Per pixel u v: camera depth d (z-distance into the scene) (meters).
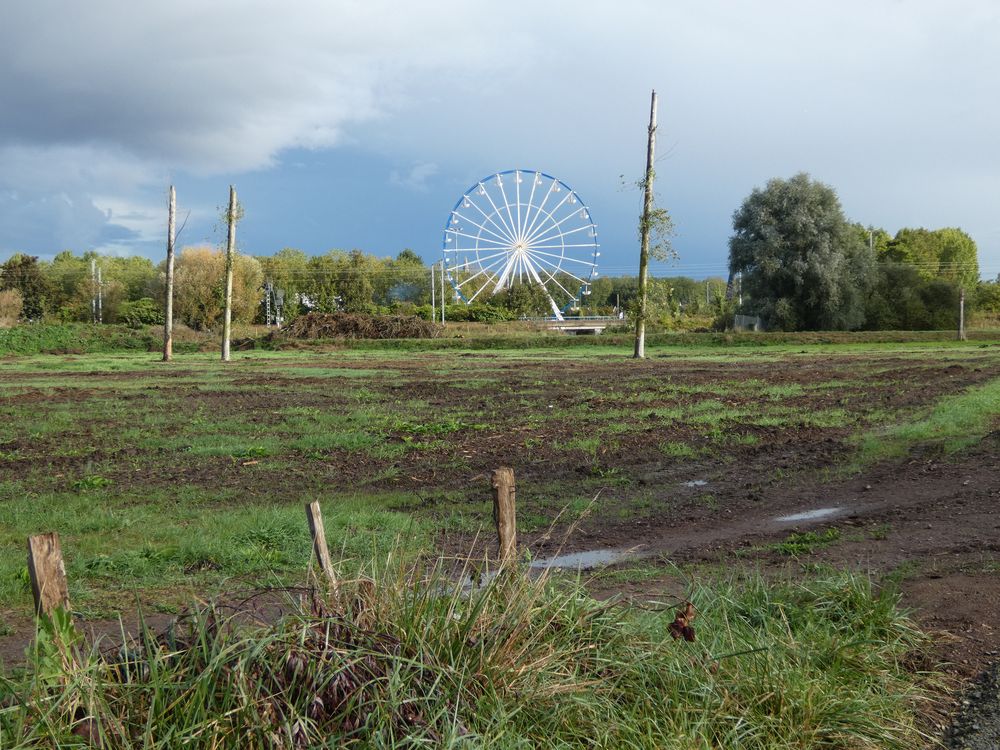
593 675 4.30
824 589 5.79
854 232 67.19
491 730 3.61
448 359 42.09
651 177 38.91
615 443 14.69
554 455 13.68
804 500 10.27
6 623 5.98
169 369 34.38
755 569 7.03
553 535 8.77
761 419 17.42
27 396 22.86
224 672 3.55
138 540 8.33
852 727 4.14
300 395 23.06
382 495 10.70
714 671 4.47
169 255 40.94
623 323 73.88
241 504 10.21
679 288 139.12
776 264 63.69
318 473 12.30
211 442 14.91
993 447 12.60
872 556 7.24
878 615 5.28
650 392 23.17
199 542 7.94
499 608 4.44
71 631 3.70
